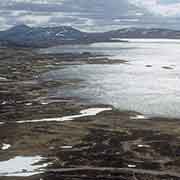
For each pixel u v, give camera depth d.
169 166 113.06
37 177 103.81
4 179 102.06
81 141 138.25
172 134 146.75
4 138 142.38
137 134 146.50
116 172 107.75
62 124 161.75
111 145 133.25
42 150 128.50
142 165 113.81
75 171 108.56
